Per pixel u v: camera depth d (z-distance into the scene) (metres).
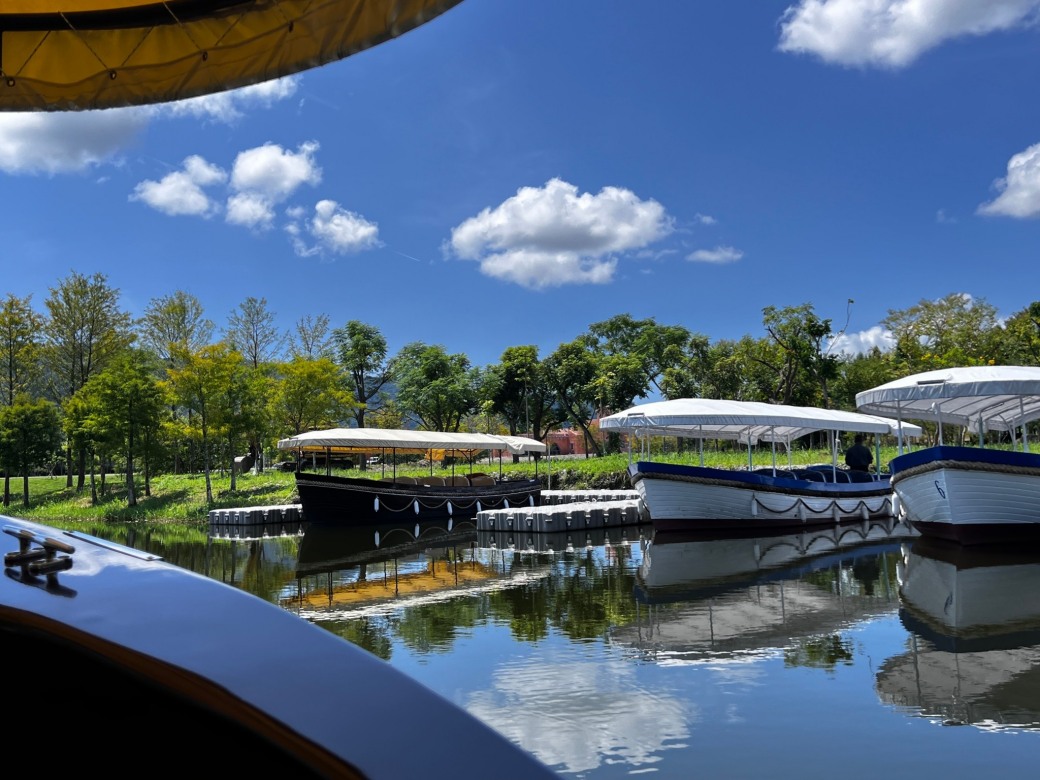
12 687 1.17
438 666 7.99
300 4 2.71
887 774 5.10
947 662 7.65
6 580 1.30
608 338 68.00
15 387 47.81
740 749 5.59
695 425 20.86
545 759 5.52
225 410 35.69
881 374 49.12
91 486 41.78
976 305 52.22
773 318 43.31
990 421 21.23
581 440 70.56
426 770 0.89
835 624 9.52
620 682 7.28
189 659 1.04
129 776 1.08
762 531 21.14
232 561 18.09
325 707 0.98
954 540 15.86
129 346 47.34
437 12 2.50
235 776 1.02
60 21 2.86
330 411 41.78
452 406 57.34
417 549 20.27
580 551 18.62
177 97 2.92
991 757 5.33
